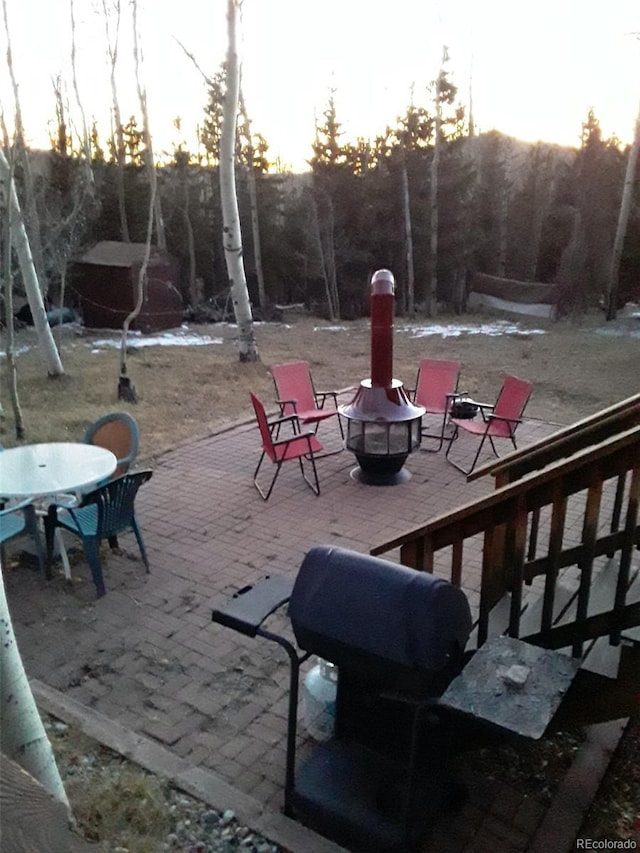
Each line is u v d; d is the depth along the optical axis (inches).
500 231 932.0
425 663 83.4
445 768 103.8
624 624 98.5
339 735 109.8
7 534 167.5
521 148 1283.2
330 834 98.1
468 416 274.8
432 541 112.4
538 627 113.2
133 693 131.3
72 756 110.7
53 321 673.6
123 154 805.9
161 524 210.5
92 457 184.2
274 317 794.2
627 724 118.0
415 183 861.2
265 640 148.0
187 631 151.9
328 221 863.7
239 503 227.1
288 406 287.0
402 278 885.8
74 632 151.9
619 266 707.4
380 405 233.6
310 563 94.0
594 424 116.6
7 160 347.6
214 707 127.0
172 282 697.6
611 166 832.3
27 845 42.7
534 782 107.0
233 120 406.3
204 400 370.9
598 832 97.3
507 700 82.5
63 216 651.5
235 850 93.5
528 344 564.1
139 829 96.3
